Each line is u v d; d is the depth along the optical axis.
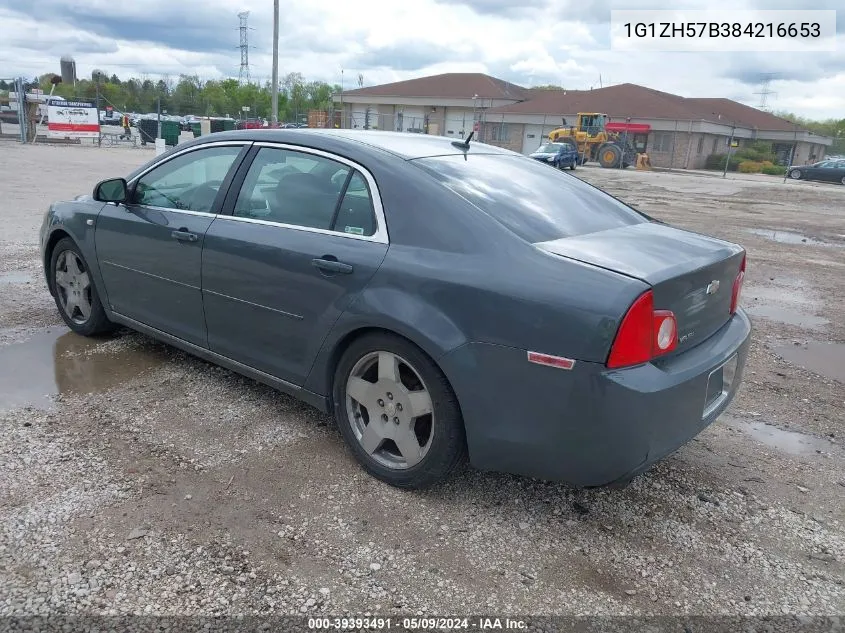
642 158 41.53
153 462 3.38
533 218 3.16
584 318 2.59
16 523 2.83
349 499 3.16
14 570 2.56
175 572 2.61
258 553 2.75
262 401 4.12
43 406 3.90
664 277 2.69
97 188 4.32
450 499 3.21
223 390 4.25
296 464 3.44
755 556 2.93
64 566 2.60
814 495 3.44
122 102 70.50
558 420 2.69
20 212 10.71
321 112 57.72
